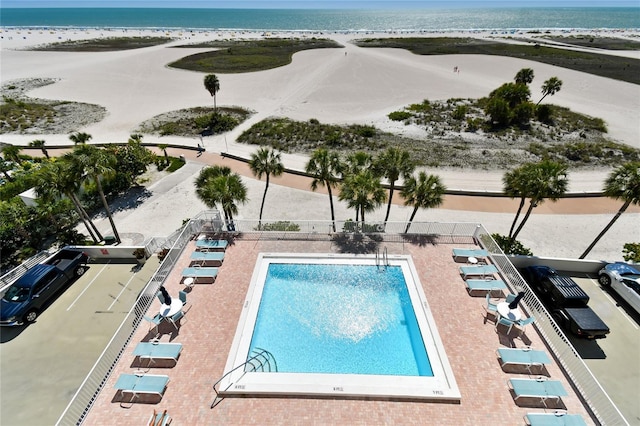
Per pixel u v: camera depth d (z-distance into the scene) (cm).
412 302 1587
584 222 2866
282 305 1627
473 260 1786
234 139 4859
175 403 1170
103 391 1206
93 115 5841
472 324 1475
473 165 3950
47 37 15588
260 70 8944
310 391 1202
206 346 1373
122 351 1342
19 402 1427
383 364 1360
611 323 1741
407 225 2136
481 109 6028
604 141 4650
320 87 7512
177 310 1441
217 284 1695
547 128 5150
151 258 2219
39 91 7200
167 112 6012
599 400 1146
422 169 3834
